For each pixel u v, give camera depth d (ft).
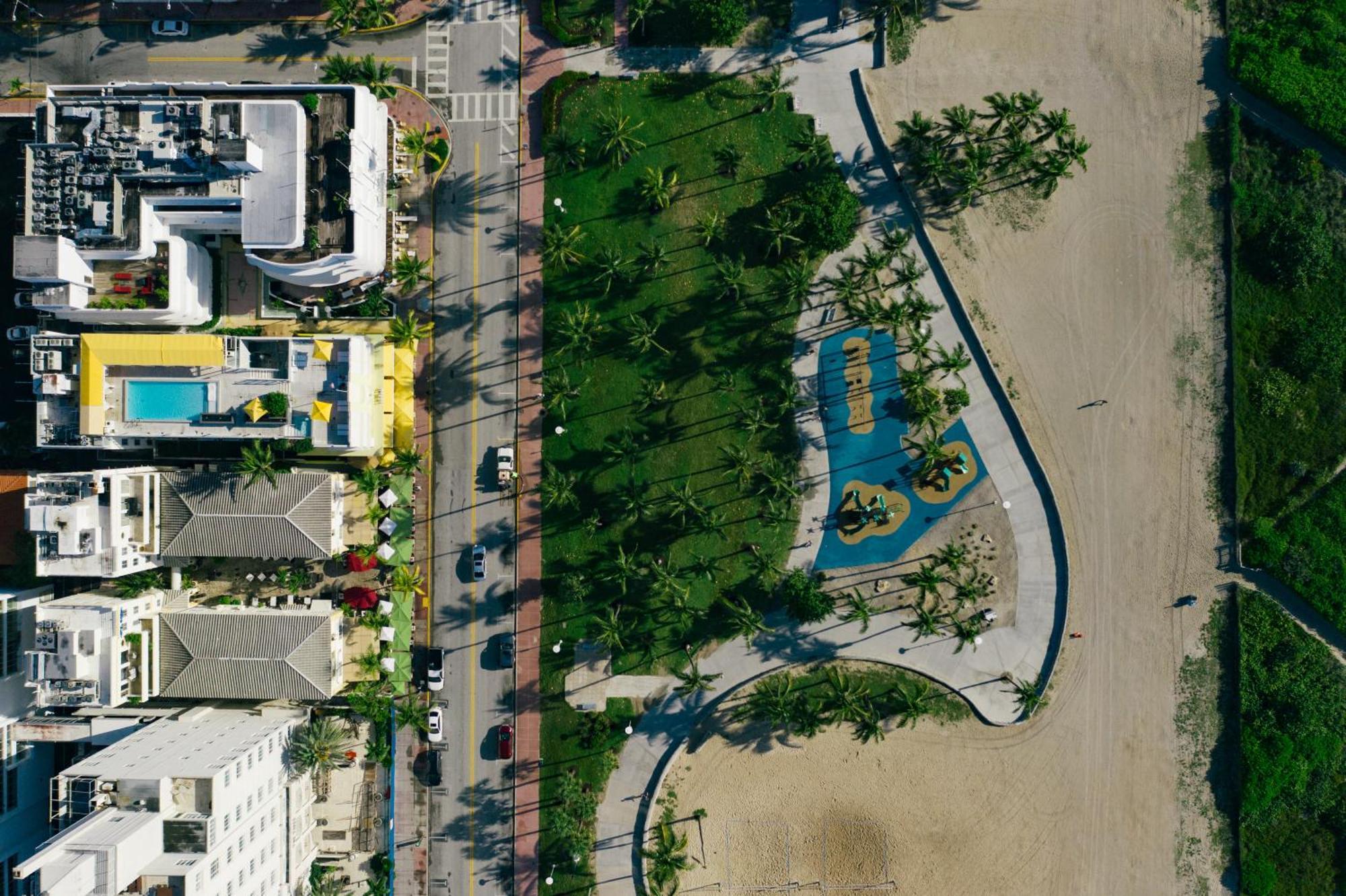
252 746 211.00
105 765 197.57
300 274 223.10
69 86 220.23
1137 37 240.32
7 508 227.61
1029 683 240.12
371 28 240.94
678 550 239.30
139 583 232.32
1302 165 234.79
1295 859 235.20
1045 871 239.71
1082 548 240.12
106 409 218.59
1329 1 235.40
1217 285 239.50
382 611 238.27
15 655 223.30
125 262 221.25
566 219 240.94
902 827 240.94
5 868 219.00
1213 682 239.71
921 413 232.32
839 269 237.66
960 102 239.91
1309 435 236.63
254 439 221.66
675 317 240.32
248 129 213.87
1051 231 240.12
